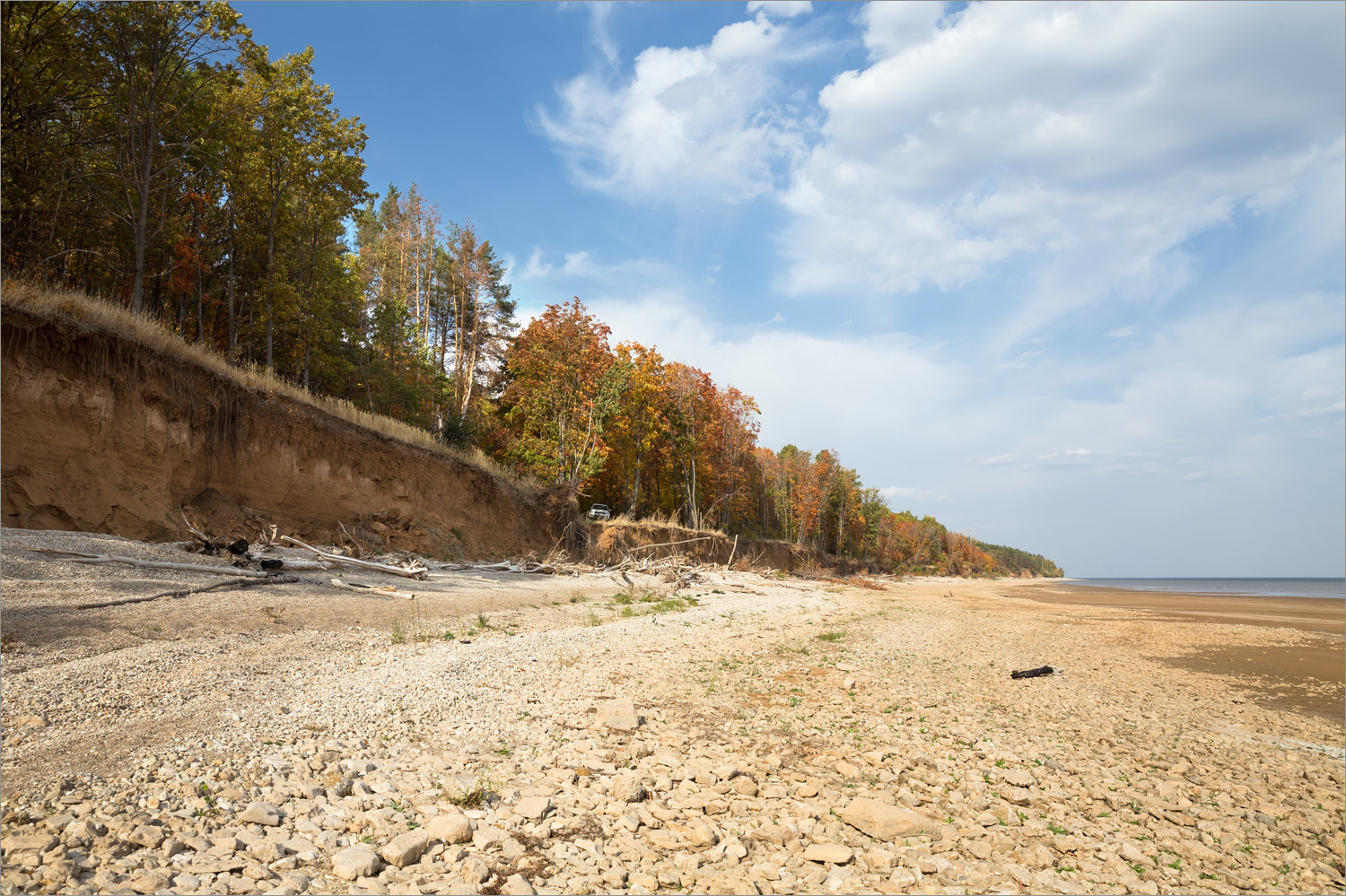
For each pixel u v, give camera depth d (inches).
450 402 2174.0
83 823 167.6
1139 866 202.5
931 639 732.0
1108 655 690.8
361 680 345.1
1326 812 262.5
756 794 244.1
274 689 310.3
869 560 4493.1
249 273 1459.2
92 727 236.4
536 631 564.4
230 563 611.8
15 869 146.9
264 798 202.1
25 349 617.0
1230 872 202.4
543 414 1951.3
